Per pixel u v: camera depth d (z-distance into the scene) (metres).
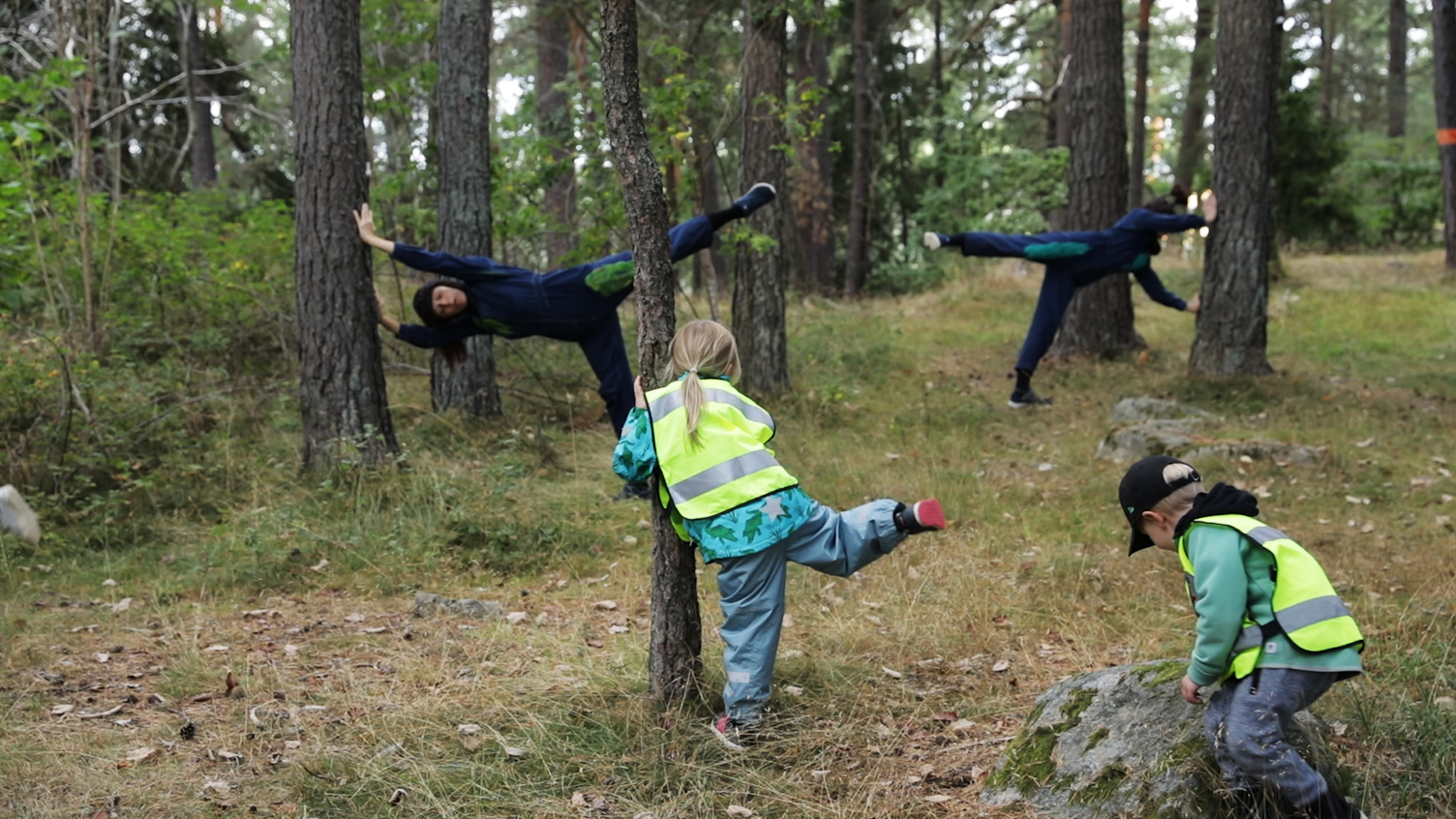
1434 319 14.47
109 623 4.89
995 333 14.36
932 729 3.74
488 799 3.21
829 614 4.94
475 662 4.30
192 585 5.45
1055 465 7.88
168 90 16.08
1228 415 9.57
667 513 3.73
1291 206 19.69
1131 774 2.94
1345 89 32.75
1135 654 4.38
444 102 8.85
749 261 9.73
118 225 9.44
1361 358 12.58
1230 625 2.59
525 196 9.95
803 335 12.80
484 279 6.59
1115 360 12.55
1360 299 15.77
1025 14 24.66
